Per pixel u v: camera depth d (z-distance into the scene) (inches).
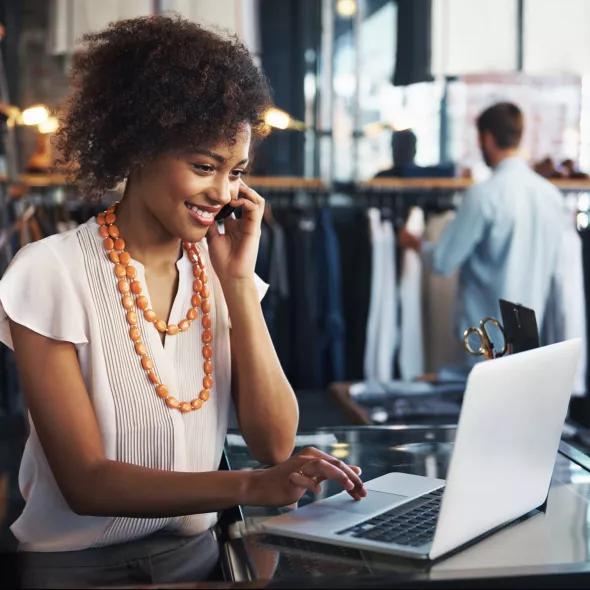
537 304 167.3
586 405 185.5
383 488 52.6
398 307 189.6
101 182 54.1
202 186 51.2
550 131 215.0
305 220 195.6
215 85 50.1
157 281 54.9
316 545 44.3
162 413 53.1
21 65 212.8
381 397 128.1
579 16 196.7
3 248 166.2
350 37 220.7
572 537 45.8
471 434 42.2
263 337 58.6
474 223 163.8
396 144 219.3
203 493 47.7
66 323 51.0
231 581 40.0
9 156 177.5
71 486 49.5
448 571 40.8
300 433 65.6
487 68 197.5
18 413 176.6
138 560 46.8
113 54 52.3
